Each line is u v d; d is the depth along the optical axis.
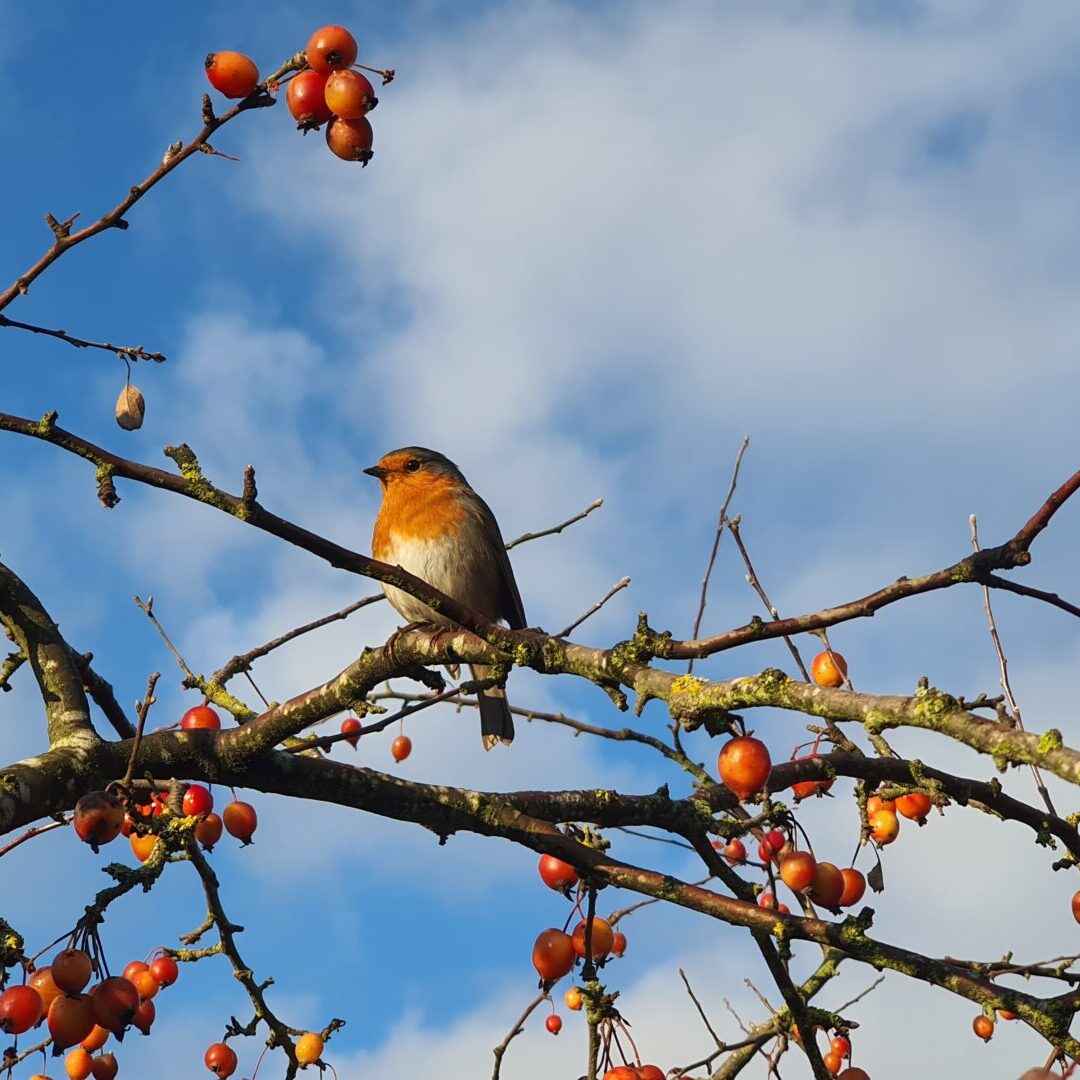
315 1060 8.16
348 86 6.25
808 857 6.86
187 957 7.88
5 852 6.87
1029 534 5.21
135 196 6.62
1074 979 7.02
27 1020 5.80
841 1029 6.81
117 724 8.92
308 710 7.54
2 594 8.29
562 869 7.37
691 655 5.81
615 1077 6.71
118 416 6.82
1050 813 7.97
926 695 4.96
